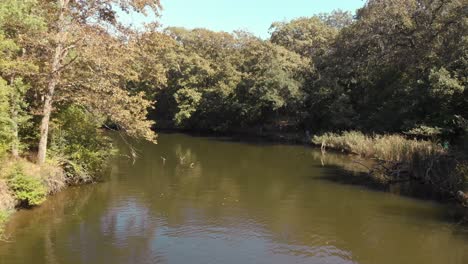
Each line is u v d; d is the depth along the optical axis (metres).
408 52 35.00
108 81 19.64
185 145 42.06
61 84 19.38
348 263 12.58
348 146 36.38
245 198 19.97
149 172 26.19
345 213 17.59
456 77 27.14
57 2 19.64
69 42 18.52
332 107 42.53
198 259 12.76
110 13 20.22
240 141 46.56
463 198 18.67
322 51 51.69
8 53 17.69
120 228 15.38
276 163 30.66
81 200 18.94
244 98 53.06
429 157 23.17
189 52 60.75
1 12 15.20
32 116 19.45
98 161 22.72
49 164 19.22
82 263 12.22
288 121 50.12
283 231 15.35
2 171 16.22
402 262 12.71
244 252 13.38
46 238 14.12
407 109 31.42
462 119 24.19
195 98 55.69
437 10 32.59
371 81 41.94
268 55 49.41
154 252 13.21
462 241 14.38
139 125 20.41
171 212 17.52
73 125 21.45
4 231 14.60
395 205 18.78
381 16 35.66
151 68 22.11
